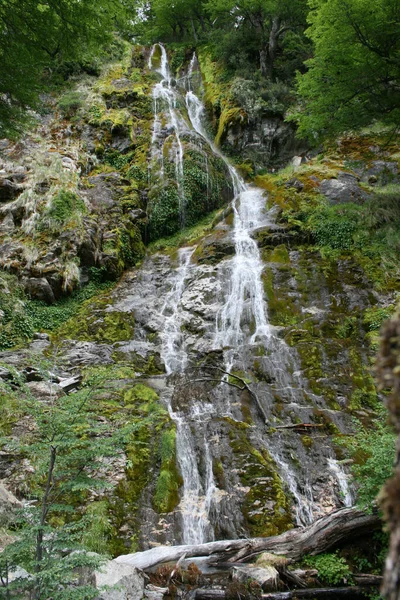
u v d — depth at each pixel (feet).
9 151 52.19
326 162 54.85
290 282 39.40
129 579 14.93
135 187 53.93
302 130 48.37
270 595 15.33
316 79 41.81
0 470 21.30
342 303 37.32
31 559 11.81
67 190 45.01
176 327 37.47
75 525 12.27
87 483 12.25
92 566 12.41
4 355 32.07
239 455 23.54
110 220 48.14
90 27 30.86
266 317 36.70
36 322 37.60
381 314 34.71
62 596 10.67
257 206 50.31
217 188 57.26
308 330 34.68
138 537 19.47
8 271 39.42
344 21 36.50
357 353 32.04
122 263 45.80
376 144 55.77
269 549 17.61
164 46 88.43
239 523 20.21
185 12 90.48
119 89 70.08
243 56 74.54
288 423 26.27
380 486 16.17
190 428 25.26
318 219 45.01
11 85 31.94
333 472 22.81
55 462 12.75
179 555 17.52
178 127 64.23
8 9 28.94
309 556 17.37
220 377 30.53
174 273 44.52
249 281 39.88
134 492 21.56
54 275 39.86
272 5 69.87
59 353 33.71
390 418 4.55
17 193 45.47
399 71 38.06
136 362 33.76
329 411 27.17
